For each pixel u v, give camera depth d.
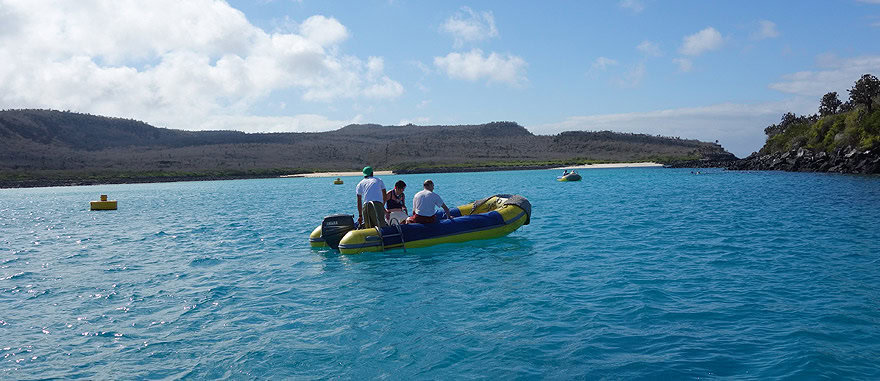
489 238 12.53
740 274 8.63
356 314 6.93
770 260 9.72
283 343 5.90
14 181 90.88
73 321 6.85
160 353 5.66
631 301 7.16
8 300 7.98
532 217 17.62
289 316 6.92
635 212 18.80
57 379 5.00
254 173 110.25
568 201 24.48
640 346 5.54
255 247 12.83
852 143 54.59
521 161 141.62
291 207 26.50
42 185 88.19
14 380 4.98
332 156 181.38
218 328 6.47
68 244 14.26
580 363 5.14
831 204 20.30
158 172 111.56
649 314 6.59
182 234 15.92
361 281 8.80
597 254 10.67
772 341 5.57
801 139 65.19
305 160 172.62
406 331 6.20
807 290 7.52
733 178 46.44
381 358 5.41
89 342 6.03
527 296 7.57
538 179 60.09
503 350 5.52
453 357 5.38
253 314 7.04
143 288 8.66
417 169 108.69
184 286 8.75
